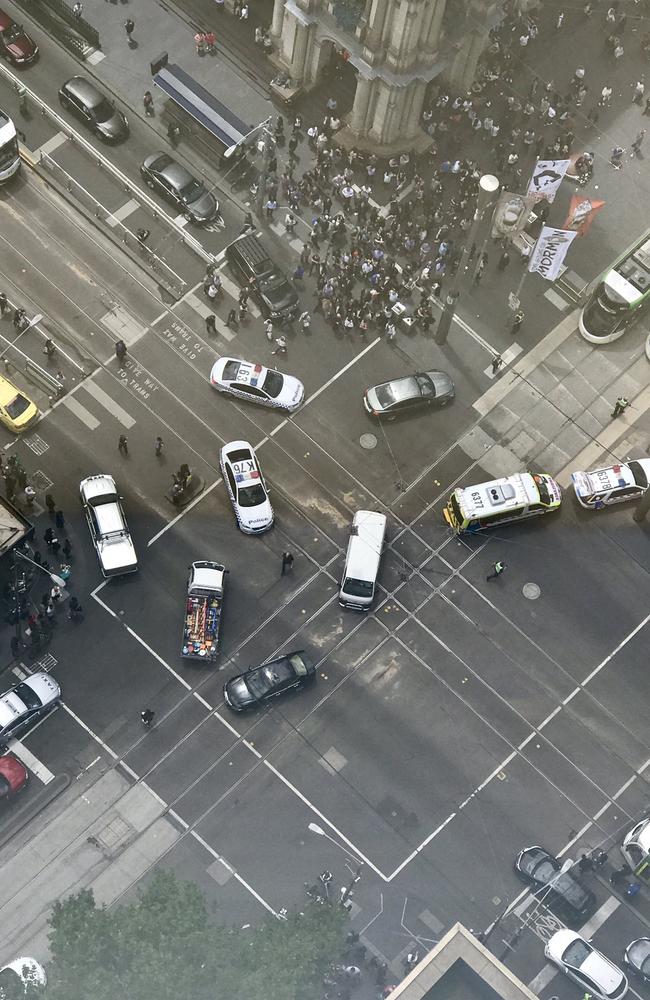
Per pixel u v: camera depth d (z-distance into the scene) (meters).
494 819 104.00
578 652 109.25
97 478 109.31
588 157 123.50
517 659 108.69
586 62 128.38
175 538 110.06
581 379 117.69
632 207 124.38
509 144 124.00
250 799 103.44
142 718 104.75
